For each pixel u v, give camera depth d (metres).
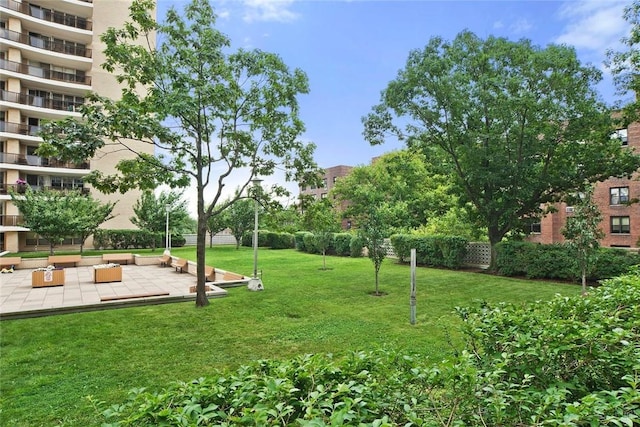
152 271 16.02
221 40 8.36
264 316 7.46
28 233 24.80
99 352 5.42
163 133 7.62
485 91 11.59
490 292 9.89
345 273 13.84
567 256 11.09
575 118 11.20
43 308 7.57
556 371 2.11
